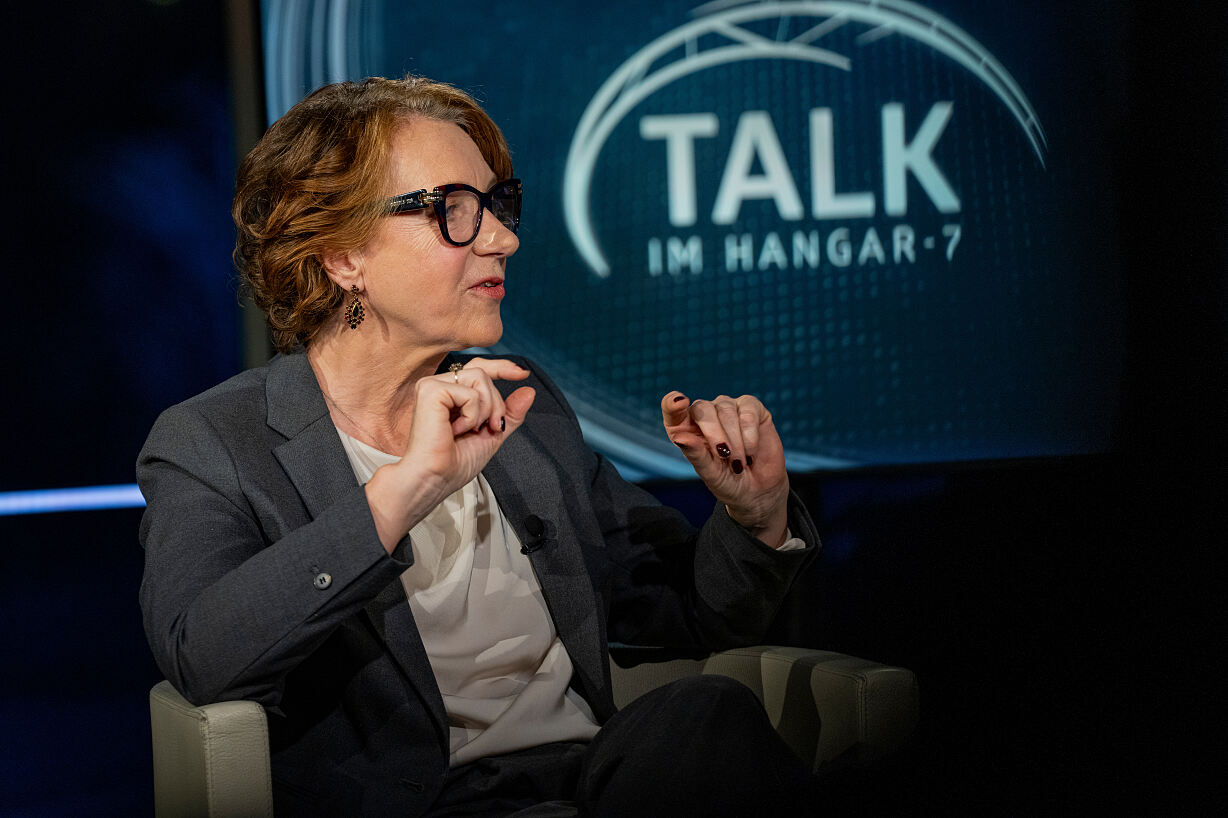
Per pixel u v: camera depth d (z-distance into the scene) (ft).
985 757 9.87
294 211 5.64
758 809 4.82
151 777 11.24
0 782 11.14
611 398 16.66
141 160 23.34
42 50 22.77
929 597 14.82
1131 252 17.51
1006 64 17.13
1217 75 17.29
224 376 23.97
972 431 17.44
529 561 6.00
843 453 17.20
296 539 4.82
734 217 16.76
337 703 5.47
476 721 5.71
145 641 16.19
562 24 16.16
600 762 4.93
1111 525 17.22
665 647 6.51
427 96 5.90
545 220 16.34
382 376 5.89
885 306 17.16
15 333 23.30
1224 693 11.39
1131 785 9.18
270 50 15.44
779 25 16.69
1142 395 17.65
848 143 16.93
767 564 5.97
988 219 17.28
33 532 21.36
